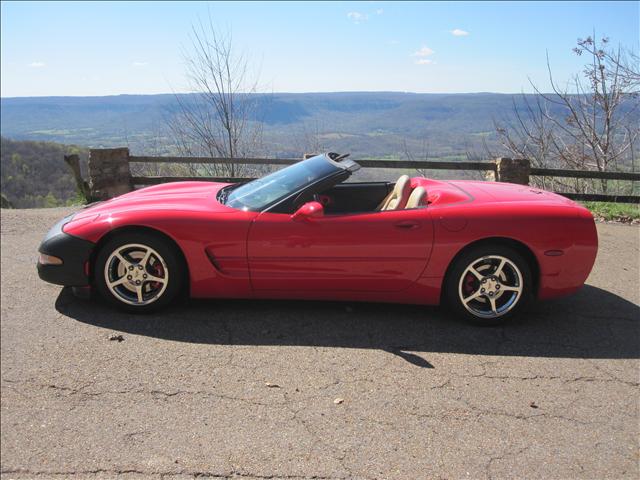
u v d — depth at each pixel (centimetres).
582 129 1249
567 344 366
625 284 495
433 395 299
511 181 901
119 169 943
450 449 254
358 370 325
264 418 276
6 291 450
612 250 619
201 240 383
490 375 323
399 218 380
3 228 714
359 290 394
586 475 238
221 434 263
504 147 1300
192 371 321
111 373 318
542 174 904
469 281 390
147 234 385
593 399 299
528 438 263
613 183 1102
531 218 380
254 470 239
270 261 386
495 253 381
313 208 371
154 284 401
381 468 241
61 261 393
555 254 383
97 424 271
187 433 264
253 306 420
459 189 428
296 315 405
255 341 362
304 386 306
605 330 390
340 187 472
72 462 244
